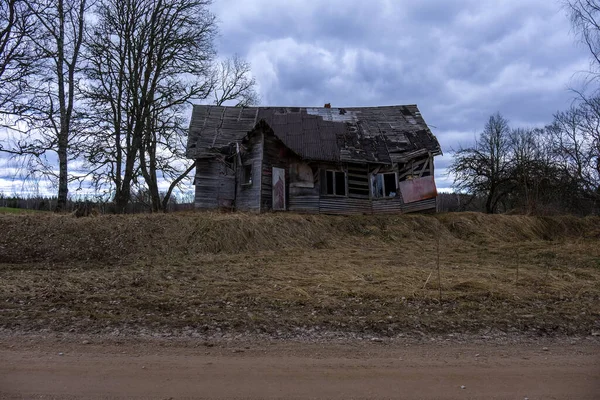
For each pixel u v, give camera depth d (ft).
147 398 12.63
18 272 36.04
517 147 116.47
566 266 42.57
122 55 74.28
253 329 20.33
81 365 15.28
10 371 14.67
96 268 39.47
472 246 56.70
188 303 25.38
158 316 22.33
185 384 13.67
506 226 66.23
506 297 28.19
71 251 45.60
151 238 50.29
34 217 52.54
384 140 76.23
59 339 18.35
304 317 22.74
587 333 20.86
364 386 13.74
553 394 13.39
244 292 28.53
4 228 48.73
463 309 25.22
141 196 83.66
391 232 60.54
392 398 12.89
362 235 59.93
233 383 13.82
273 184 68.85
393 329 20.85
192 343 18.07
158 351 16.96
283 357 16.49
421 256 48.01
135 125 75.20
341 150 71.87
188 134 76.18
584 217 77.87
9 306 23.77
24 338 18.42
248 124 82.84
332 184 72.08
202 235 51.70
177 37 75.97
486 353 17.47
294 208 70.03
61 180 68.74
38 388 13.26
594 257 47.21
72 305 24.32
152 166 72.69
